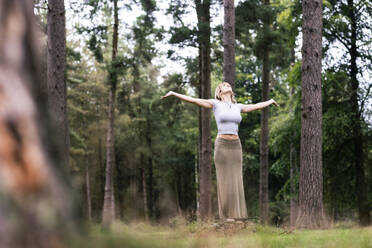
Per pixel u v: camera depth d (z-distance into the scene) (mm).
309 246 3678
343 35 15539
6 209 854
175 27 17016
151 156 35062
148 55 19109
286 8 17203
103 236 1257
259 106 8031
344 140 15906
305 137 9984
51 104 9672
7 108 920
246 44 18906
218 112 7785
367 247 3287
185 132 33750
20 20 972
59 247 898
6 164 890
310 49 10047
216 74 22531
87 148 30297
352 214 19750
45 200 905
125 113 30109
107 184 18438
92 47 18078
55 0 9852
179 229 6645
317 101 9984
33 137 936
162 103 19625
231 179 7723
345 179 16203
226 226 7137
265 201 17750
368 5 15094
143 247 1328
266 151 18000
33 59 990
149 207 37250
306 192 9859
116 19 18734
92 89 28734
